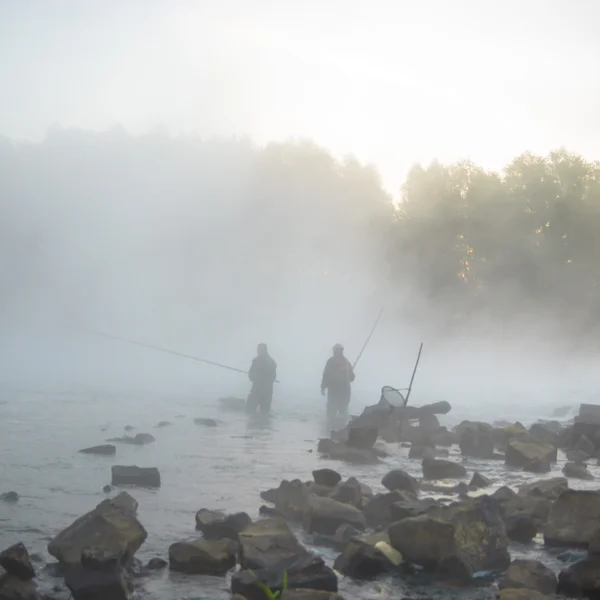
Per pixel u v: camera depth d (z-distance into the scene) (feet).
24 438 45.03
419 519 22.09
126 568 21.38
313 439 49.39
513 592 19.04
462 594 20.27
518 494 28.27
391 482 31.14
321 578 19.84
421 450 42.80
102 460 38.34
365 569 21.65
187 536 24.81
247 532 22.13
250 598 19.27
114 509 23.09
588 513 24.80
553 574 20.52
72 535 21.36
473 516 22.71
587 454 43.98
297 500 27.43
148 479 32.60
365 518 25.85
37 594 18.69
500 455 43.21
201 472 36.11
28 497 29.89
